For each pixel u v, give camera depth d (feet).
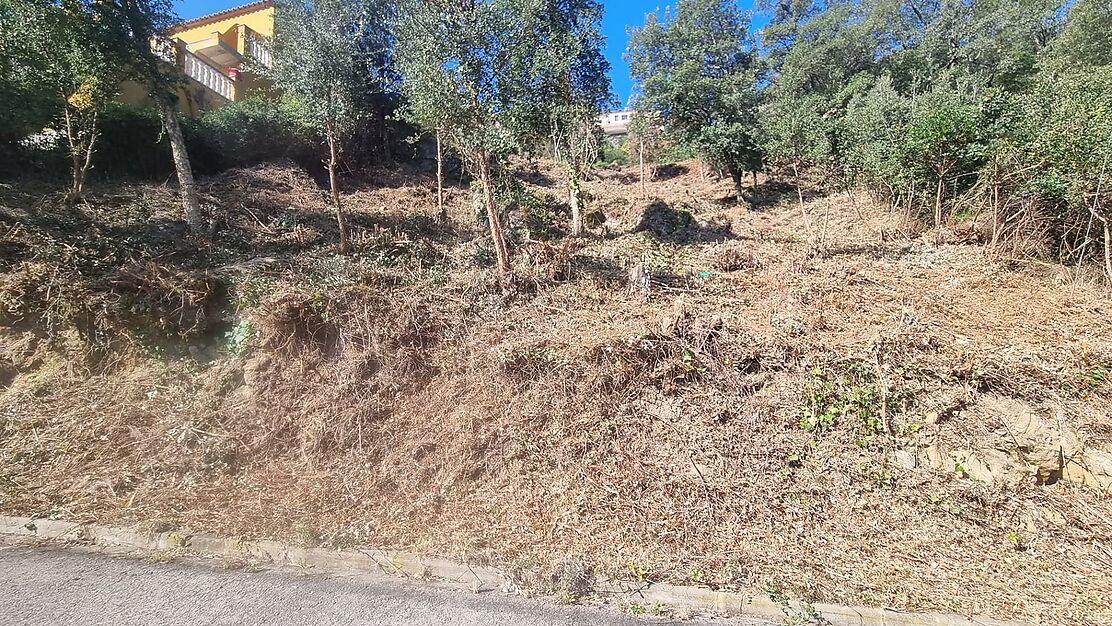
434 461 15.83
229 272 22.36
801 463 15.39
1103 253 22.66
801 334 18.63
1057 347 17.13
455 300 20.85
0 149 30.76
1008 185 25.38
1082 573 12.94
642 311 20.94
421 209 37.68
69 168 32.60
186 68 44.60
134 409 17.19
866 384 16.60
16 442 16.16
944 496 14.56
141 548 13.25
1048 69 45.70
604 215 38.37
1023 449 15.23
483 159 22.95
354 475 15.55
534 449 15.98
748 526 13.97
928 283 23.18
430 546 13.35
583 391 17.06
